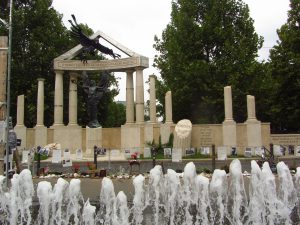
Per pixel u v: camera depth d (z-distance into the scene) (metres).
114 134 37.28
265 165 13.18
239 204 12.88
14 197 12.95
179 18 44.03
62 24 49.06
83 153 35.97
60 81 38.06
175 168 24.14
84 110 46.88
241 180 13.45
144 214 12.30
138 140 35.75
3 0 44.03
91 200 14.05
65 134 37.22
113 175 20.67
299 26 40.72
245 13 44.44
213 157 22.47
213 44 44.03
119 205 11.51
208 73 41.66
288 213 12.40
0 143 19.33
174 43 43.50
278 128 45.81
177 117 45.16
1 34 43.50
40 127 36.81
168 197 13.40
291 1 41.34
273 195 12.88
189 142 32.44
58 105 37.78
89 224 11.49
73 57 38.56
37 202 13.59
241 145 33.03
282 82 40.16
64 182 12.66
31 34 45.56
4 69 20.16
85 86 37.00
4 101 19.91
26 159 25.62
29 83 44.97
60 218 12.09
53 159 24.92
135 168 24.48
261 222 11.62
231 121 33.09
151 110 35.81
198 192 13.02
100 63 38.00
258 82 41.78
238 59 41.72
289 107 40.22
